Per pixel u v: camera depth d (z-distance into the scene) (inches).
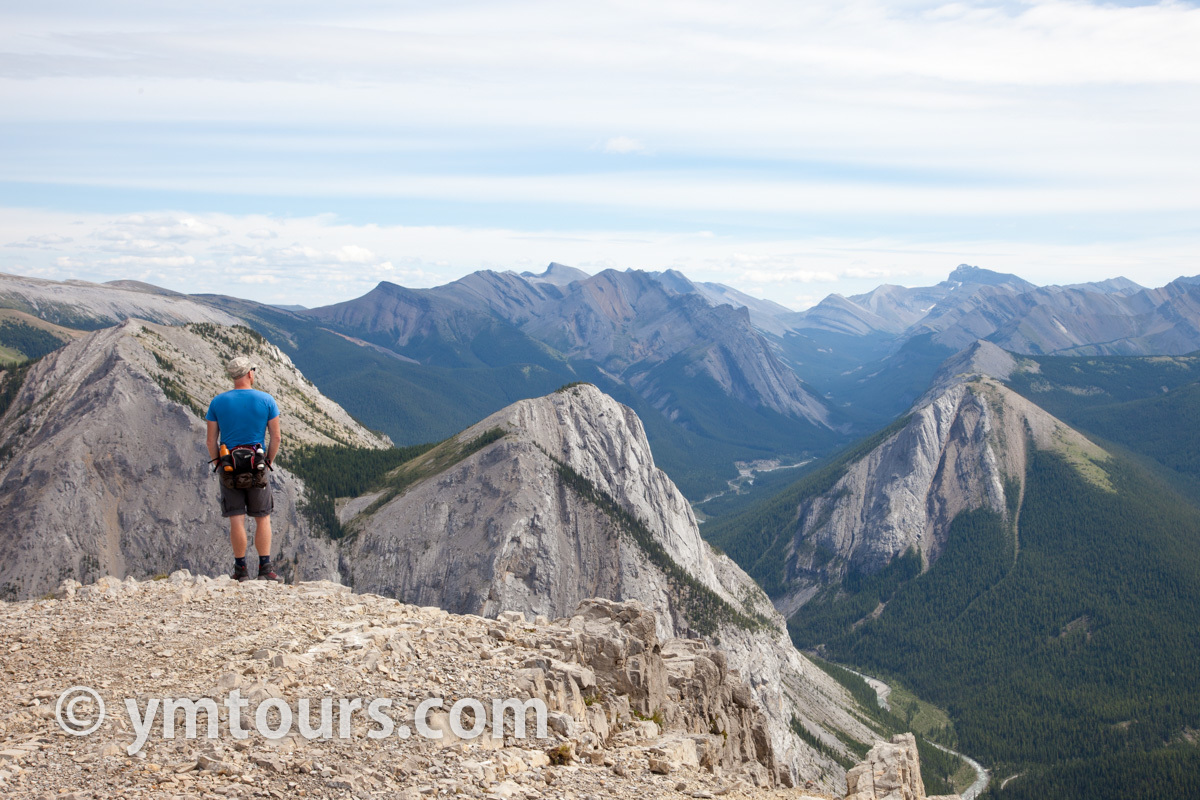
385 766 551.5
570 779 617.9
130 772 494.9
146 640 738.2
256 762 524.7
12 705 582.6
